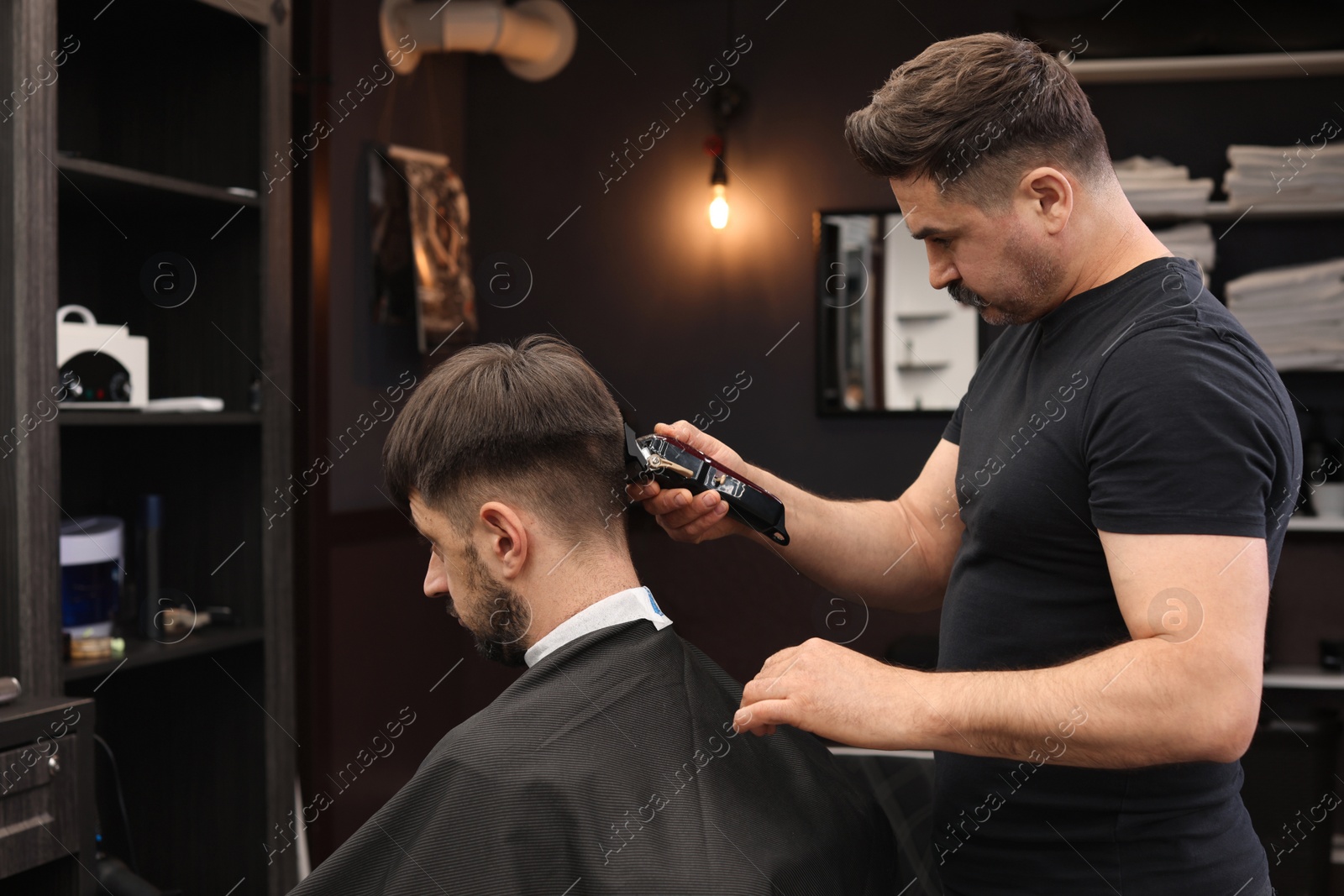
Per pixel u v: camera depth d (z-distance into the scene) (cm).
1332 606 282
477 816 92
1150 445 89
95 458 214
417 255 290
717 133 321
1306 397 282
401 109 298
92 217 212
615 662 100
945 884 117
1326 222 283
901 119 101
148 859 215
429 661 312
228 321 208
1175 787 99
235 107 205
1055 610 105
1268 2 273
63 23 203
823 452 321
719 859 91
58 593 164
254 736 207
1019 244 101
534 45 305
